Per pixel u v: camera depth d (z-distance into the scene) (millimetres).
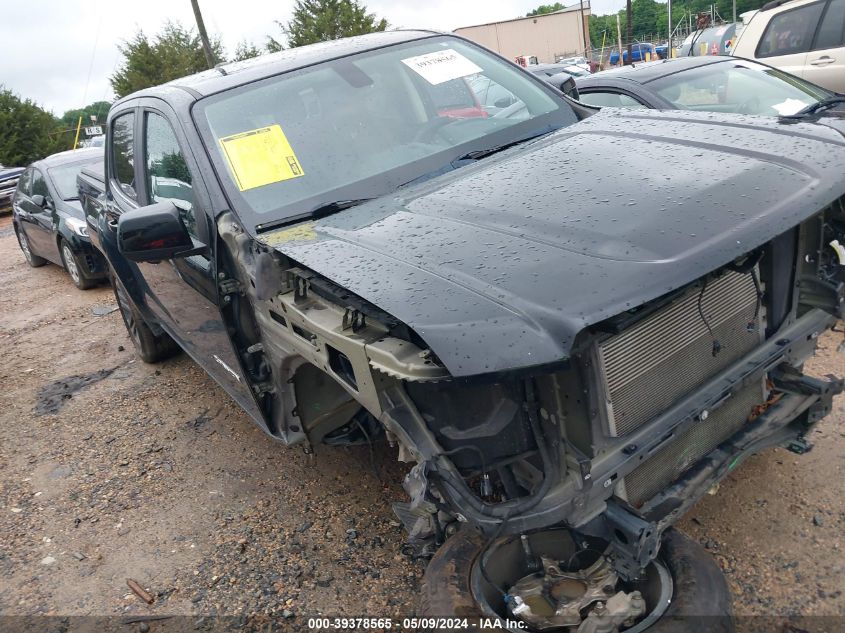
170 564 3359
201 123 3354
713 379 2424
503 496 2420
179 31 32875
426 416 2279
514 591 2301
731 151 2602
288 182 3143
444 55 3816
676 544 2322
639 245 2104
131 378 5727
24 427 5141
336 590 3010
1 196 18609
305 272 2602
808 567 2684
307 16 29984
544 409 2160
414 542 2510
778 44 8156
